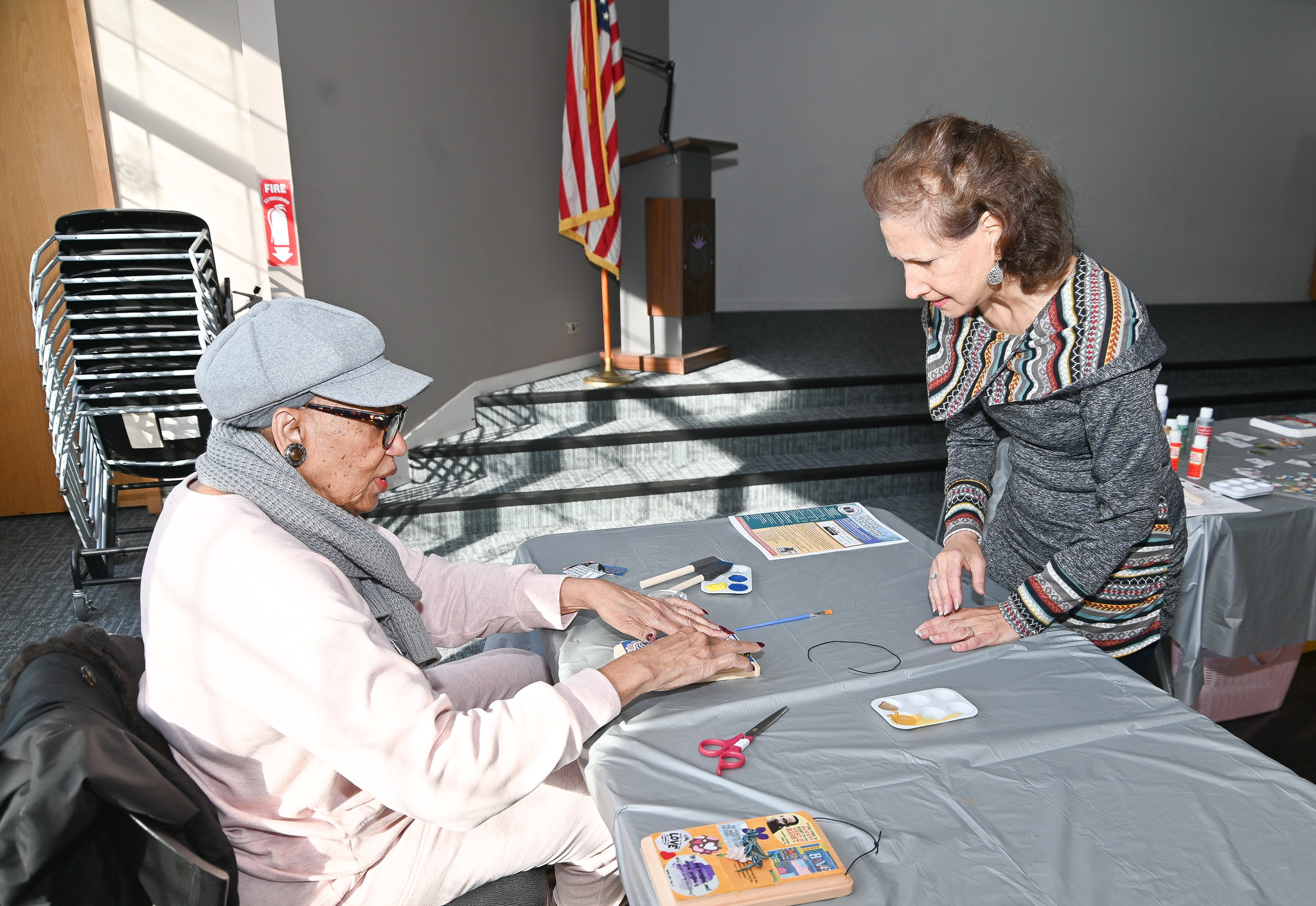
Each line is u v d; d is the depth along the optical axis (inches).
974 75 279.3
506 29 167.0
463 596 57.0
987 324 54.5
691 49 263.1
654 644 46.4
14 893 29.6
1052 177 45.4
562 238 189.3
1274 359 209.8
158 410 109.1
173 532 39.0
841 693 46.0
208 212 147.9
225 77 144.0
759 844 33.7
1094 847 34.1
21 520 153.9
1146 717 43.1
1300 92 302.7
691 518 153.0
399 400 42.1
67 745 29.9
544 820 46.9
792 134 275.6
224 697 37.5
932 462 163.6
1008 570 63.0
